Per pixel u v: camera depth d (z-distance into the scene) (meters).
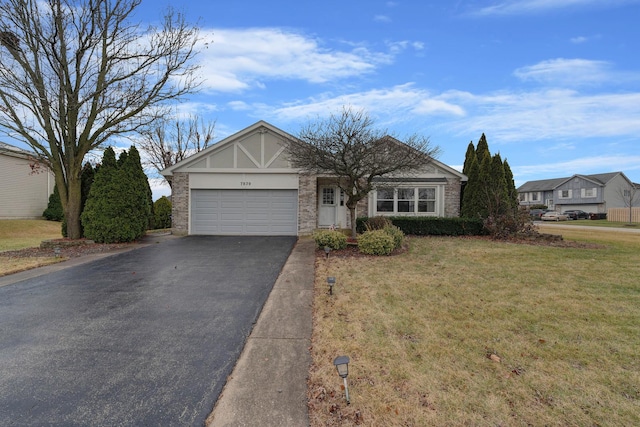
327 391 2.77
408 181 15.00
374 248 8.97
